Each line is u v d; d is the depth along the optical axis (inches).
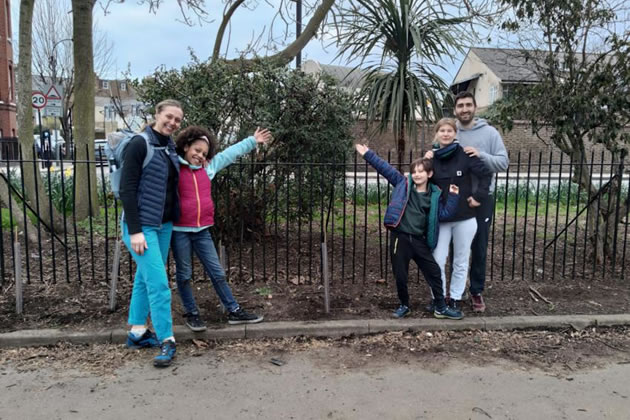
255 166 218.4
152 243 134.3
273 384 127.0
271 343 152.0
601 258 223.8
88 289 184.2
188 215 145.2
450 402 118.5
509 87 247.6
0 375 130.2
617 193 205.9
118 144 131.9
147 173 131.6
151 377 130.0
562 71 219.5
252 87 209.8
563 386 126.4
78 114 286.4
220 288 155.8
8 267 208.1
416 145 283.3
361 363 139.3
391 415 112.8
